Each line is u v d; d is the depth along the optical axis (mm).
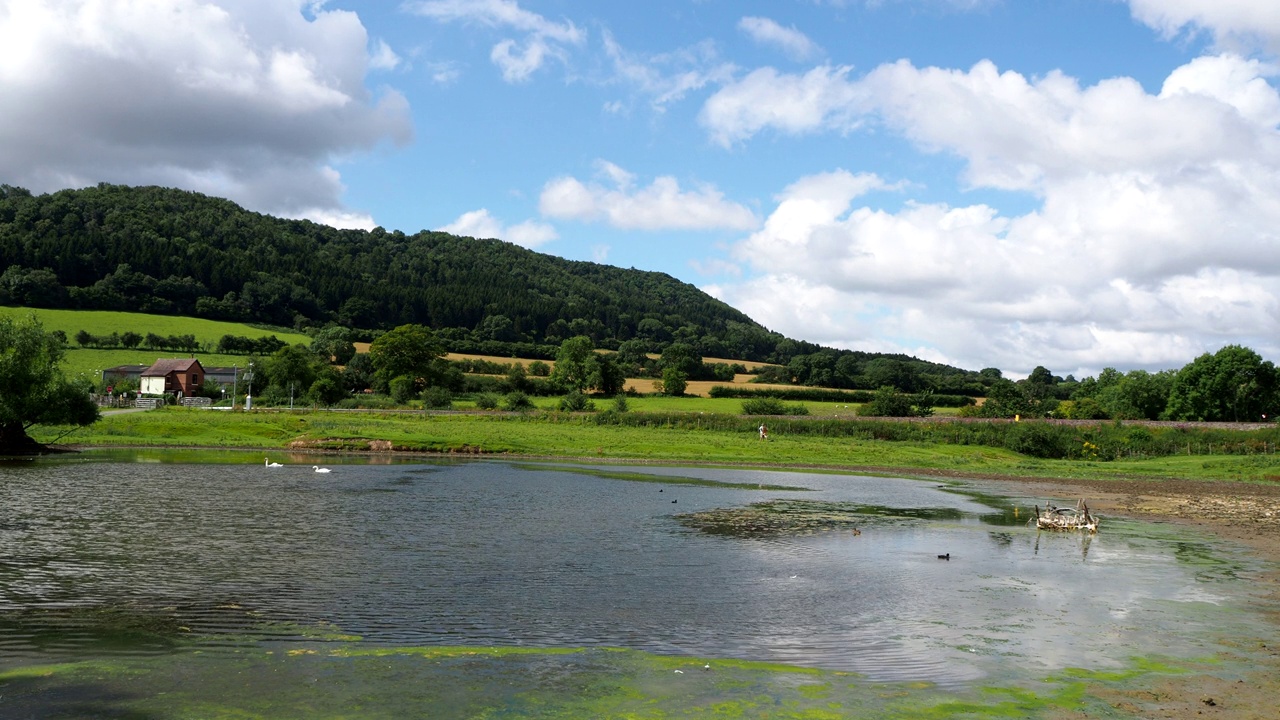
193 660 15641
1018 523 37562
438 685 14375
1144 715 13273
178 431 81062
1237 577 25281
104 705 13203
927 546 30734
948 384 185500
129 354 160625
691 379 185375
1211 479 63188
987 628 18984
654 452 78312
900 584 23844
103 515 33344
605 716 13016
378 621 18734
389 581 22828
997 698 14086
